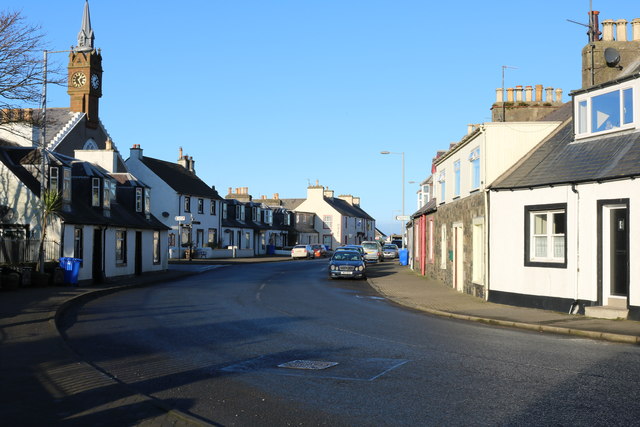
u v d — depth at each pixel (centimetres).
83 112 5150
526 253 1758
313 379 823
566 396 713
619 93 1658
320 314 1620
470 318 1528
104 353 1031
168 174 5822
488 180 1961
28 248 2420
